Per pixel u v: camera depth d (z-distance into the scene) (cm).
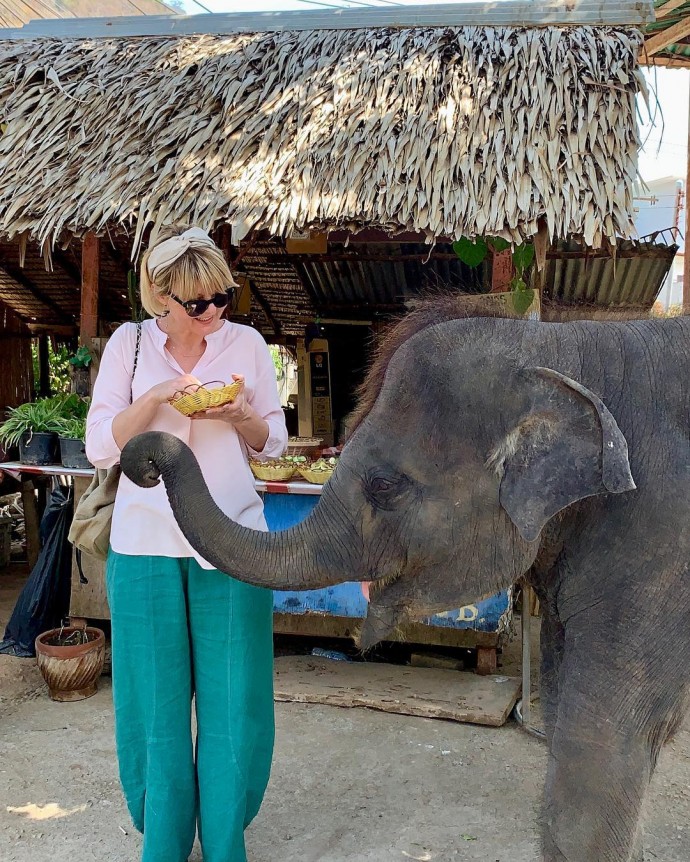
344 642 512
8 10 964
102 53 559
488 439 220
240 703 264
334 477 233
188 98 509
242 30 568
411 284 741
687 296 731
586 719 218
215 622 263
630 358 230
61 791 346
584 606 224
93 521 289
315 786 350
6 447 502
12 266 791
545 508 207
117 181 471
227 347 272
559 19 505
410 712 416
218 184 454
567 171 424
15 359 880
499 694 428
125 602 263
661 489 215
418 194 425
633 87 456
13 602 596
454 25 523
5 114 533
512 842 308
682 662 216
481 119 450
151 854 264
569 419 209
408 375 229
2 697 441
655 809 332
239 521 268
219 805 265
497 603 446
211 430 266
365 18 543
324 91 487
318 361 771
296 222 432
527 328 234
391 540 227
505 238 411
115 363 268
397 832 315
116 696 270
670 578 213
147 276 258
